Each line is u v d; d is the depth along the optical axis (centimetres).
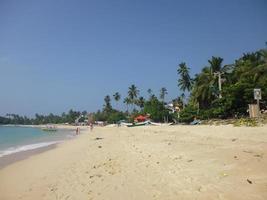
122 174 1339
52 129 12669
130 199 941
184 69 8781
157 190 983
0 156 2930
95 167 1656
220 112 5034
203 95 6531
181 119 7369
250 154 1305
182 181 1032
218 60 6669
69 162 2091
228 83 6347
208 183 951
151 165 1437
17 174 1850
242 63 6272
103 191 1100
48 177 1608
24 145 4416
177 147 2005
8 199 1229
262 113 4131
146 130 5600
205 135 2733
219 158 1315
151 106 10481
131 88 14062
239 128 2777
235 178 952
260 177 923
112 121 14862
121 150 2388
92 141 4306
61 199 1095
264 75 5056
